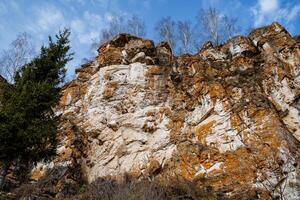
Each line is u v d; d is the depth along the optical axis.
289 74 20.16
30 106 14.59
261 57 21.73
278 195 15.22
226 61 22.19
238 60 21.78
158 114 21.34
